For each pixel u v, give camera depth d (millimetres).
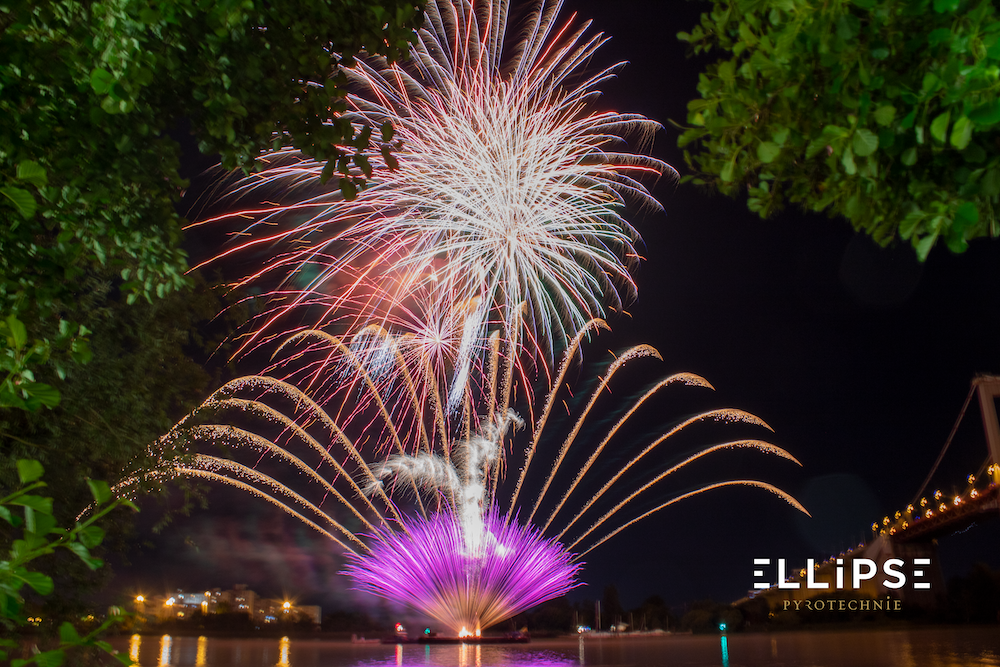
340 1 5582
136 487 12211
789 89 2992
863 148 2697
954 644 78125
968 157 2727
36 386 2689
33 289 4609
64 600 12070
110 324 11828
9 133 4324
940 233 2770
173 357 13000
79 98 4617
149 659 62562
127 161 5059
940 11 2459
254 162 5863
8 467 9852
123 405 11711
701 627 120688
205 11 4520
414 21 5902
